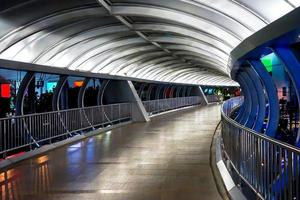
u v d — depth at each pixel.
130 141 13.20
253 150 5.29
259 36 6.29
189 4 7.95
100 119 17.36
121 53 16.31
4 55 10.41
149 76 26.19
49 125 12.10
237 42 9.47
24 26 9.20
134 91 22.31
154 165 8.77
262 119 11.44
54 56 12.59
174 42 13.64
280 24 5.10
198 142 12.84
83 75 15.34
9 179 7.50
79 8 8.84
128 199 6.01
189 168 8.38
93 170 8.26
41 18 9.02
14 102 12.16
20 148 10.78
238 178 6.53
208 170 8.16
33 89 13.69
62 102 16.72
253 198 5.71
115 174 7.84
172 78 32.47
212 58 16.95
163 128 17.97
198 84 45.12
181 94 44.47
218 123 20.66
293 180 3.63
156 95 32.59
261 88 11.41
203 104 47.59
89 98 19.20
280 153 4.02
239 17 7.46
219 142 12.12
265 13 6.68
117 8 8.94
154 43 14.37
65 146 12.08
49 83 14.30
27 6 8.10
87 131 15.73
